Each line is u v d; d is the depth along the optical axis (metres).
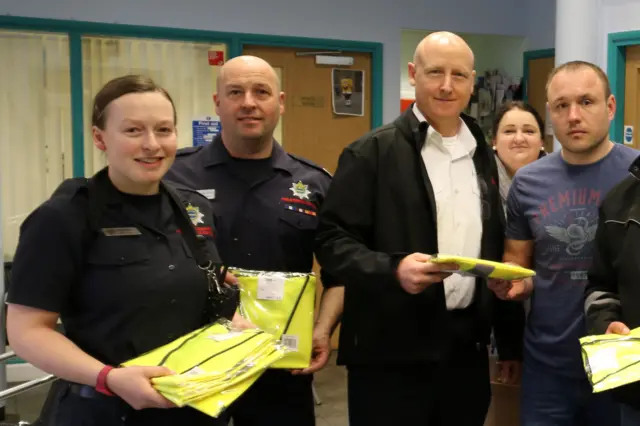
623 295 1.63
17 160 3.91
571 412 1.92
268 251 2.00
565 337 1.88
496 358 2.38
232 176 2.04
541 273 1.93
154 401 1.17
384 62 4.72
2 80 3.85
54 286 1.27
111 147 1.31
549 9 4.98
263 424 1.94
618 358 1.42
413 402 1.86
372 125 4.75
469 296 1.87
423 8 4.80
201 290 1.43
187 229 1.44
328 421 3.39
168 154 1.34
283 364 1.78
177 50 4.19
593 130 1.81
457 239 1.86
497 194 1.97
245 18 4.30
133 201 1.38
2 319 2.33
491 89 5.45
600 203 1.83
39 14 3.84
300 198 2.06
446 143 1.90
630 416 1.61
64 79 3.96
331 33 4.54
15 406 3.49
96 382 1.21
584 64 1.85
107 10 3.98
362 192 1.86
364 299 1.87
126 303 1.32
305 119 4.57
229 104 1.97
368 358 1.85
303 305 1.81
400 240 1.84
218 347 1.32
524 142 2.57
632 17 3.75
